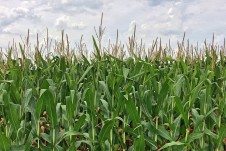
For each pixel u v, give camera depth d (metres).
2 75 6.11
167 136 3.62
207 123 4.13
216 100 4.92
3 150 3.14
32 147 3.56
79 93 4.38
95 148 3.62
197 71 5.85
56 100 4.55
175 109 4.09
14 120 3.53
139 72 5.52
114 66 6.16
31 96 3.98
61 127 4.34
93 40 6.06
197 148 3.94
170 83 4.95
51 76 6.17
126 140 4.24
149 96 4.16
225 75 5.68
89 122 3.75
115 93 4.46
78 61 7.29
